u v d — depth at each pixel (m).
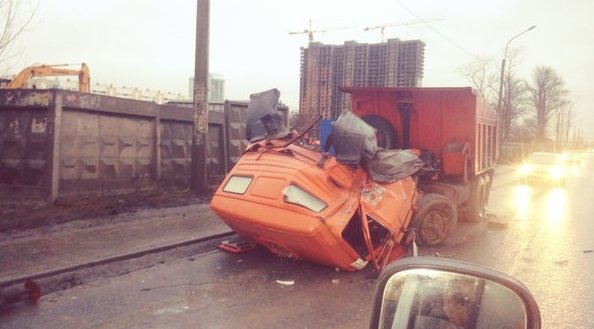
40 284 5.81
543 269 7.46
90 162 10.81
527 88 70.25
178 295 5.66
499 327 1.90
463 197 10.07
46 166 9.89
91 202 10.26
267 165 6.89
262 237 6.74
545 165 24.88
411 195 7.49
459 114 10.15
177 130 13.49
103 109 10.91
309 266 6.99
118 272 6.43
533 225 11.66
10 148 10.15
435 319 1.98
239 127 15.87
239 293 5.81
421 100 10.31
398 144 10.79
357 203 6.47
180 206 10.90
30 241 7.41
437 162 10.37
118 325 4.73
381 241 7.00
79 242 7.50
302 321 5.00
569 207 15.53
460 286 1.99
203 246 7.97
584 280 6.89
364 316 5.18
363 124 6.70
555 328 5.07
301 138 7.72
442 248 8.62
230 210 6.68
